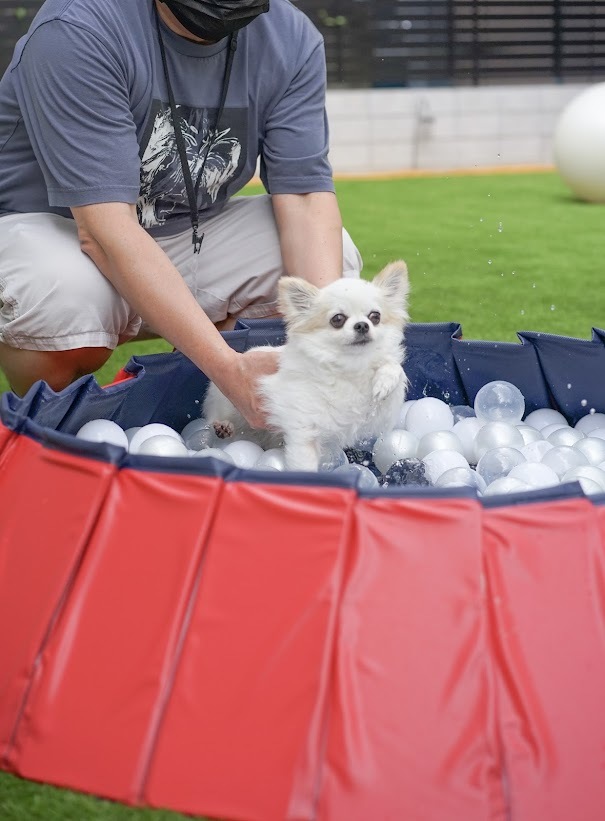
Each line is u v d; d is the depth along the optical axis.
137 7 2.11
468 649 1.24
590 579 1.30
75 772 1.27
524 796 1.17
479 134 10.04
